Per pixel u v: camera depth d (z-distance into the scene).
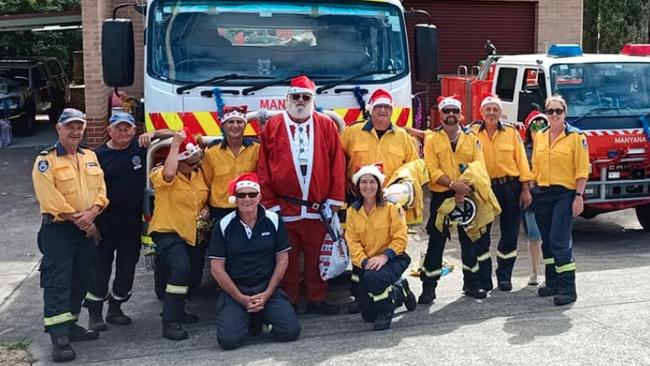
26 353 5.66
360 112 6.69
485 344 5.45
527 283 7.29
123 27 6.39
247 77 6.53
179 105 6.40
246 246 5.66
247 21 6.63
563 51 10.21
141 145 6.03
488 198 6.41
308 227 6.13
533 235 7.04
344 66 6.74
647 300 6.45
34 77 20.09
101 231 6.05
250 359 5.32
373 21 6.89
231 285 5.63
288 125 5.96
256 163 6.16
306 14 6.75
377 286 5.83
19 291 7.67
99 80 12.92
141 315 6.69
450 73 15.84
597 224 10.75
